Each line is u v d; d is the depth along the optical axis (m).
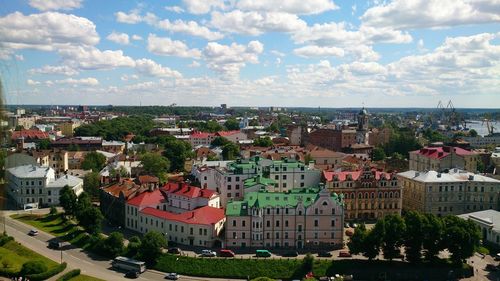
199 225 193.62
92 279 161.50
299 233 193.75
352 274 171.12
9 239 198.00
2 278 160.62
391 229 176.12
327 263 175.00
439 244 177.12
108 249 185.88
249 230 192.62
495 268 180.12
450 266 175.75
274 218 193.25
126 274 169.00
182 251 187.12
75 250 194.50
